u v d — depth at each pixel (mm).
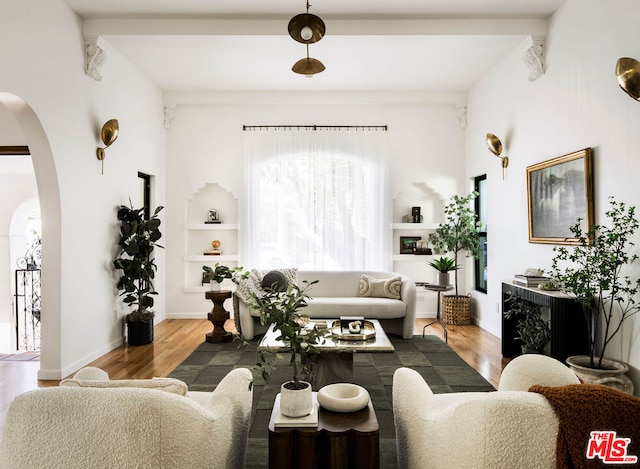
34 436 1267
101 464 1247
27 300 7832
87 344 4297
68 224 3990
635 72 2797
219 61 5336
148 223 5035
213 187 6703
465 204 6504
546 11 4160
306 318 3982
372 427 1707
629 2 3117
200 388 3520
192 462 1401
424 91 6484
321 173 6547
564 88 3959
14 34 3299
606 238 3324
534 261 4484
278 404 1949
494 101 5508
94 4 4027
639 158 3004
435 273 6699
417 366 4094
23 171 7586
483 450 1252
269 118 6582
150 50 4977
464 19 4336
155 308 6137
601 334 3406
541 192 4281
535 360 1709
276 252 6516
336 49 4945
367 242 6535
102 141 4590
